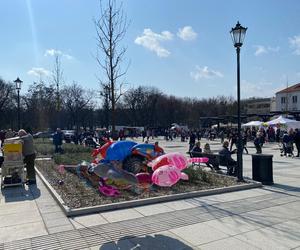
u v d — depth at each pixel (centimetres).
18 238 543
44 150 1919
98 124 7025
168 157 636
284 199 796
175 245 505
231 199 794
